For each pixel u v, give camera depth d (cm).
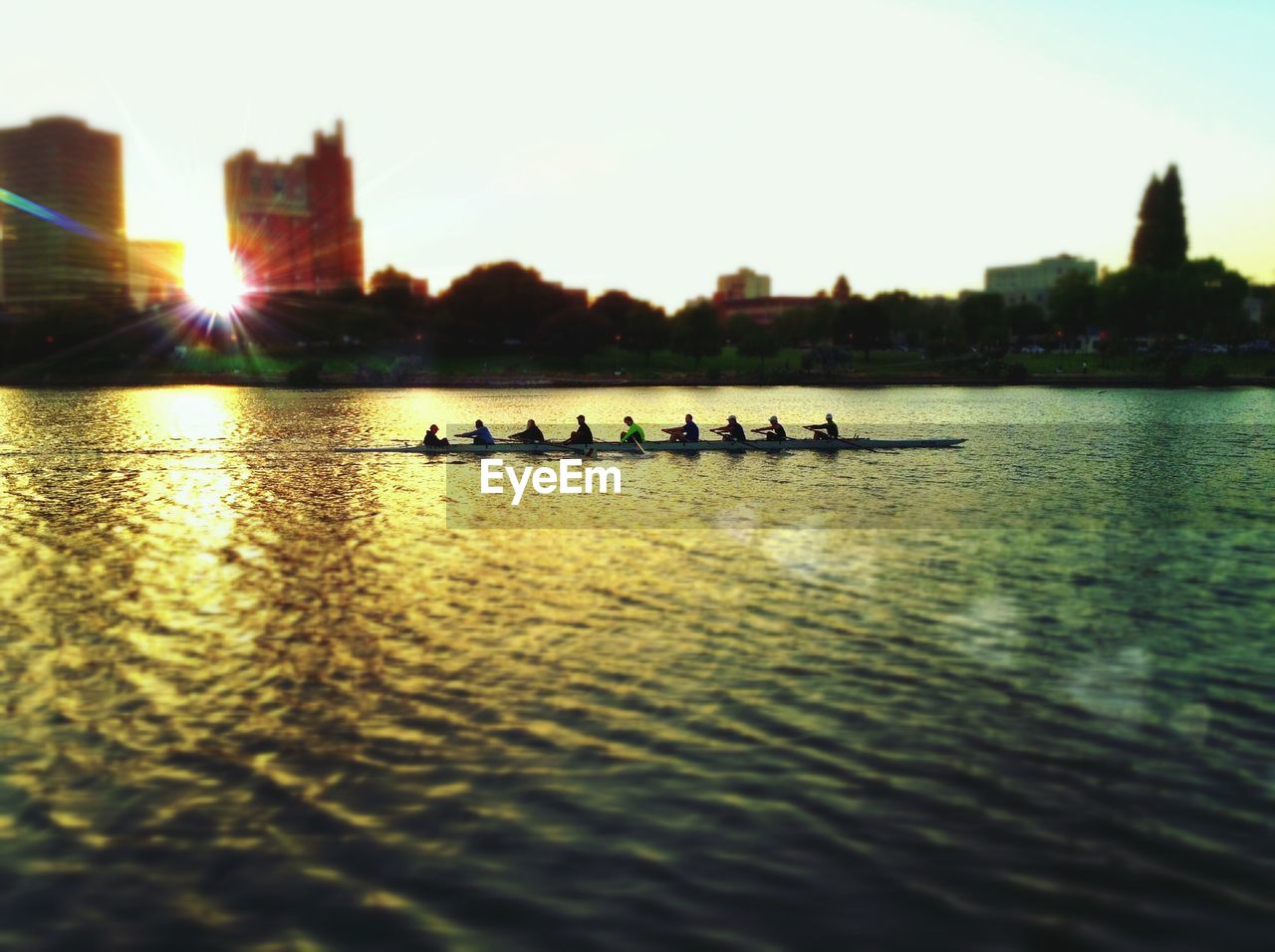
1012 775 1420
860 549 2881
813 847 1235
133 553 2852
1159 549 2875
